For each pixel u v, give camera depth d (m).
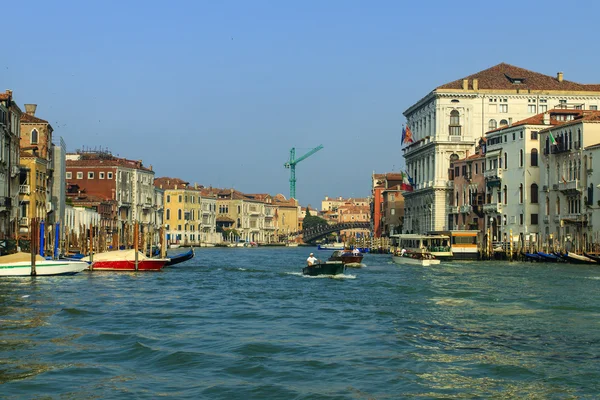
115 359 26.22
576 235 81.44
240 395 22.17
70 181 134.50
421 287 50.03
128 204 138.88
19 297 42.22
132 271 63.16
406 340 29.72
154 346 28.19
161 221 162.25
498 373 24.64
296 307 39.50
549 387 23.11
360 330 32.00
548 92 112.81
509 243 89.06
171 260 74.00
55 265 54.50
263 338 30.03
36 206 79.94
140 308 38.72
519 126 91.56
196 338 29.95
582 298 43.03
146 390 22.56
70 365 25.27
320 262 61.41
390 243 135.25
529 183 90.19
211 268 73.31
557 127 85.12
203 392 22.44
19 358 26.19
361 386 23.11
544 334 31.11
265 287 50.97
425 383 23.47
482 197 100.81
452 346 28.61
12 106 73.50
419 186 123.00
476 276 59.84
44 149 87.75
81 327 32.19
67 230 68.06
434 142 113.19
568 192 82.94
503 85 114.19
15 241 64.06
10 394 22.08
